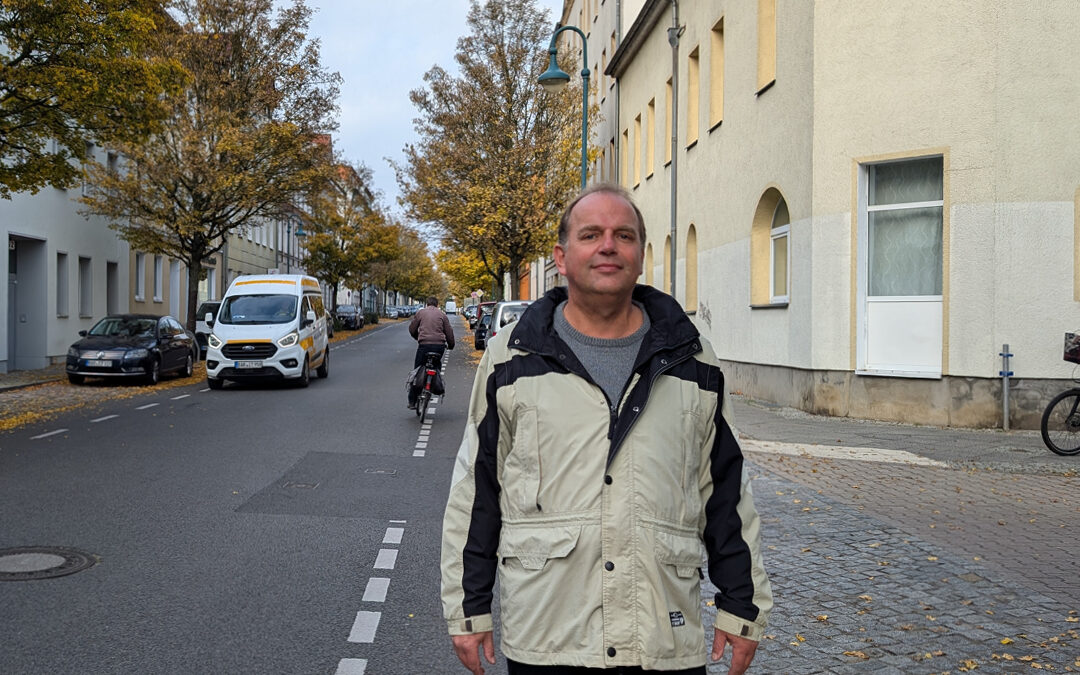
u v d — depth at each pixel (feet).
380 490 29.86
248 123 98.22
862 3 46.21
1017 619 16.93
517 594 7.59
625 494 7.51
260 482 30.66
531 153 108.78
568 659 7.42
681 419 7.84
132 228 95.66
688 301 77.25
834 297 47.37
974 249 43.68
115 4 49.67
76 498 27.50
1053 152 42.98
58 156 53.01
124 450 36.99
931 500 27.76
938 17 44.29
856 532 23.65
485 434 7.99
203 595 18.47
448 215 112.57
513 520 7.77
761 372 57.26
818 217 47.75
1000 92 43.16
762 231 58.08
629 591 7.41
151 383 69.41
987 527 24.23
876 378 46.26
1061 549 21.97
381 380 74.38
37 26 46.39
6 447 37.55
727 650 15.75
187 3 99.30
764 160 55.77
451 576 8.02
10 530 23.44
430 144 112.06
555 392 7.69
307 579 19.75
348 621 17.12
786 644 15.76
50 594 18.28
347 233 188.75
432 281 409.49
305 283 73.20
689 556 7.68
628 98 106.52
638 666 7.39
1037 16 42.93
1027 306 43.14
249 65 100.83
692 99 75.36
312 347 70.69
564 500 7.54
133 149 89.56
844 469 32.96
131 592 18.54
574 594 7.46
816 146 47.67
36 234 81.92
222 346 65.57
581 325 8.11
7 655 15.01
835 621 16.92
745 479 8.30
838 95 47.03
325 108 102.63
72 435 41.32
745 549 8.10
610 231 7.84
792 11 50.60
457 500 8.11
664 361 7.79
